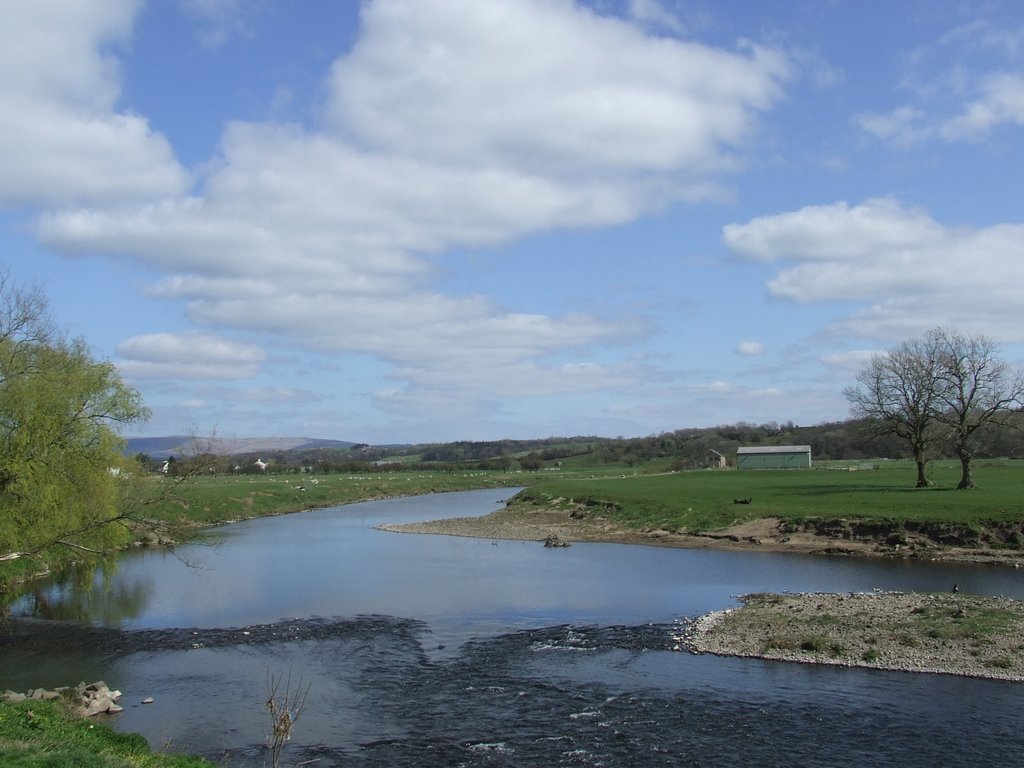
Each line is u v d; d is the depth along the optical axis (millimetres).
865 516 59469
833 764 20438
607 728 23422
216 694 27453
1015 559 49188
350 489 128625
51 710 21078
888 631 31422
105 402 35719
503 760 21391
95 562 38312
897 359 78125
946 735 21953
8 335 33531
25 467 30828
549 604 41219
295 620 38406
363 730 23859
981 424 73000
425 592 45125
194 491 95312
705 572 50000
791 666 28562
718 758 21047
